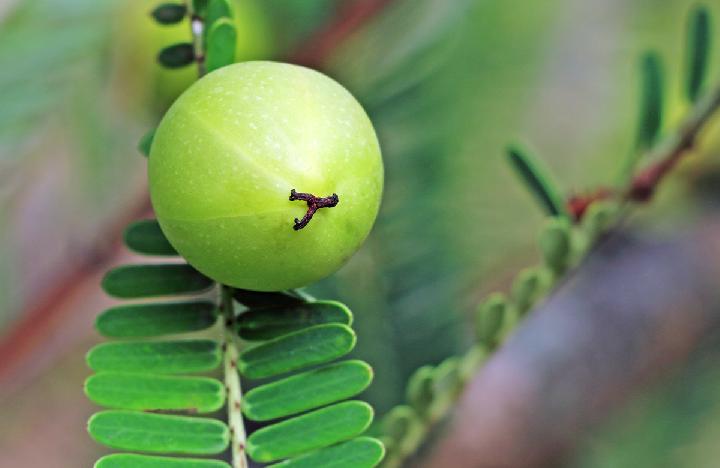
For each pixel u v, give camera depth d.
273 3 0.41
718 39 0.44
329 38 0.41
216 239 0.34
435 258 0.40
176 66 0.36
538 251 0.44
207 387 0.34
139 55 0.42
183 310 0.35
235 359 0.35
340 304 0.35
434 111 0.42
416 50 0.42
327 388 0.34
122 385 0.34
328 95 0.34
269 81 0.34
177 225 0.34
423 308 0.40
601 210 0.37
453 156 0.42
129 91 0.42
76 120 0.42
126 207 0.41
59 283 0.41
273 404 0.34
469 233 0.42
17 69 0.41
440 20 0.42
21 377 0.42
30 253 0.42
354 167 0.34
